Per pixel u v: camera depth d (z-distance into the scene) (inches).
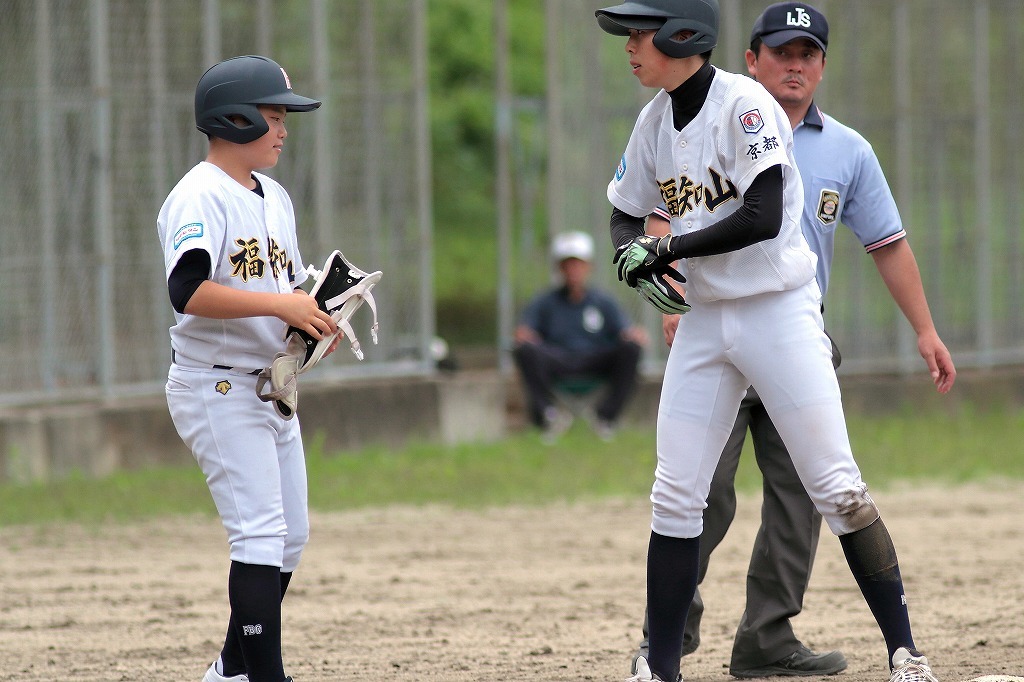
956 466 1608.0
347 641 868.0
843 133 748.6
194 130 1704.0
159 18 1675.7
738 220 597.0
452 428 1847.9
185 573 1109.1
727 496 750.5
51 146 1622.8
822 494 633.0
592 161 1975.9
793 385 624.7
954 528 1254.3
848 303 2037.4
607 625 913.5
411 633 891.4
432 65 3567.9
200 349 620.7
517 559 1156.5
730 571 1093.1
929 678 620.7
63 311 1636.3
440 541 1240.2
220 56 1716.3
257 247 621.6
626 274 631.2
